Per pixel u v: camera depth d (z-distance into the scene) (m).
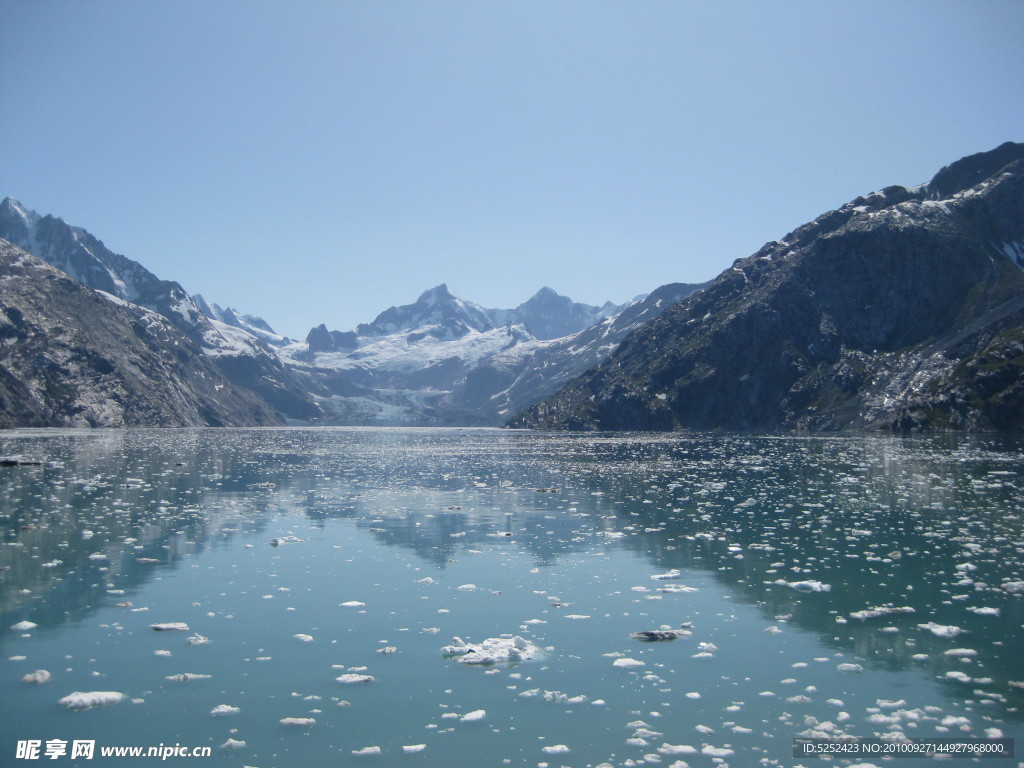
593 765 14.99
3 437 139.25
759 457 88.12
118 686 18.72
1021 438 119.75
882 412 163.88
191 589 27.23
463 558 32.41
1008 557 32.03
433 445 135.50
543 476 67.62
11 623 23.30
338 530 38.75
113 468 72.44
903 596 26.45
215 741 16.00
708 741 16.02
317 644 21.77
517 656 20.75
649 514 44.03
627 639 22.28
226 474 68.94
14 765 14.90
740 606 25.47
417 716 17.20
